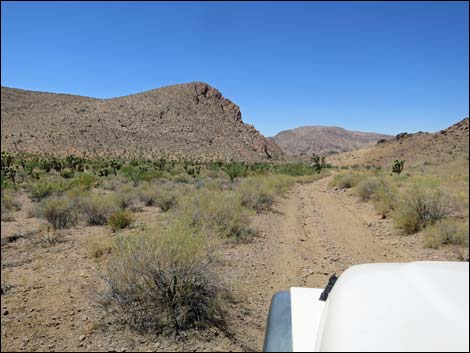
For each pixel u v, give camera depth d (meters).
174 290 4.63
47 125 127.50
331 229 11.01
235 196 13.71
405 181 24.47
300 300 2.74
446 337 1.81
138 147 127.50
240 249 8.26
